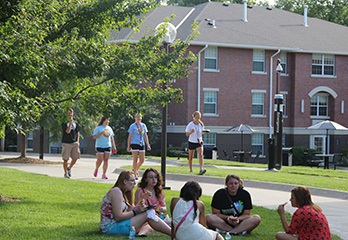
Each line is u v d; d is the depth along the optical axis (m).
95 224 8.68
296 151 39.09
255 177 18.14
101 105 12.09
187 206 7.02
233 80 39.41
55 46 10.02
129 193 8.34
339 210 12.36
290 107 41.59
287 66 41.44
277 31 42.69
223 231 8.63
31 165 23.70
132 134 17.06
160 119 37.72
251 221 8.63
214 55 39.00
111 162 27.62
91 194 12.42
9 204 10.31
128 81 12.05
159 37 12.79
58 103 12.16
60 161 27.45
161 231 8.03
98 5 11.66
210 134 38.91
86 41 11.45
